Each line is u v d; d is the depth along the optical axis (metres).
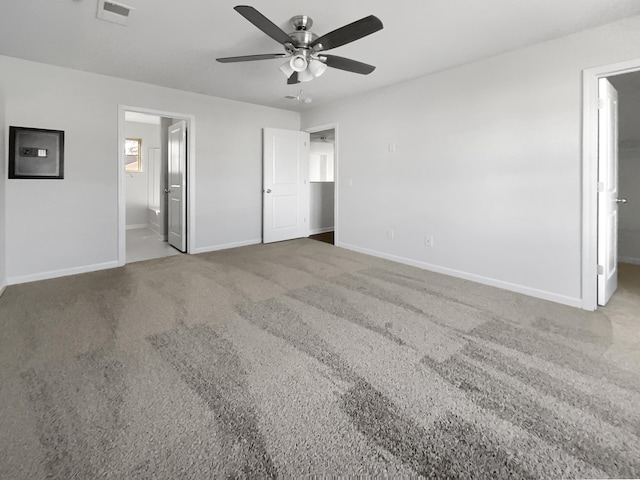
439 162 3.68
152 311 2.60
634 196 4.17
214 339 2.14
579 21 2.45
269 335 2.21
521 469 1.18
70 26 2.58
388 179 4.28
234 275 3.63
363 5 2.25
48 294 2.99
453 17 2.41
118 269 3.87
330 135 7.02
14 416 1.42
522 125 2.99
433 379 1.72
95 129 3.71
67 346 2.03
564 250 2.82
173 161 5.06
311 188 6.65
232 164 5.02
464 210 3.49
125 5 2.29
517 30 2.60
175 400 1.54
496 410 1.49
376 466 1.19
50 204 3.49
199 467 1.18
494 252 3.28
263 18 1.98
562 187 2.79
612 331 2.28
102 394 1.58
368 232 4.63
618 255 4.35
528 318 2.51
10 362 1.84
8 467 1.16
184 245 4.80
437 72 3.60
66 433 1.33
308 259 4.38
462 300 2.89
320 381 1.70
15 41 2.85
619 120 3.87
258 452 1.25
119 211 3.94
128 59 3.26
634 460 1.22
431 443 1.30
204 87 4.21
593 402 1.54
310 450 1.26
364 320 2.45
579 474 1.16
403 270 3.85
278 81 3.95
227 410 1.48
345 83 4.02
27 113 3.30
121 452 1.24
